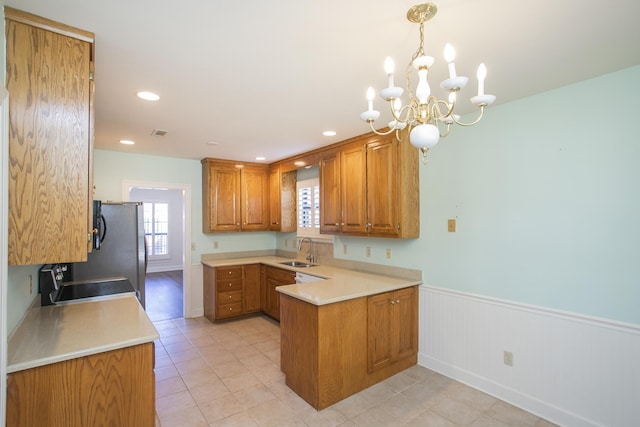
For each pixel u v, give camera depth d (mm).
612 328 2010
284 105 2473
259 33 1517
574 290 2172
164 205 9156
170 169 4551
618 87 1982
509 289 2494
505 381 2494
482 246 2660
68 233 1437
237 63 1812
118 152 4176
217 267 4379
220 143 3689
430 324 3016
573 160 2172
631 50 1712
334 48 1659
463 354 2766
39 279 2238
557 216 2248
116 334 1610
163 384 2758
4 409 1208
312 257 4496
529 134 2385
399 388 2676
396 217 3020
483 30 1506
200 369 3043
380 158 3170
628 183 1955
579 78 2074
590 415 2088
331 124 2975
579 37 1572
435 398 2529
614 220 2010
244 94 2258
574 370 2160
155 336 1590
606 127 2031
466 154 2773
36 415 1331
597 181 2072
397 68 1876
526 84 2160
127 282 3055
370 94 1386
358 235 3426
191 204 4723
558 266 2244
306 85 2113
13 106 1321
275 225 4934
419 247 3133
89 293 2535
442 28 1485
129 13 1349
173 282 7414
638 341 1916
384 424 2215
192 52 1687
